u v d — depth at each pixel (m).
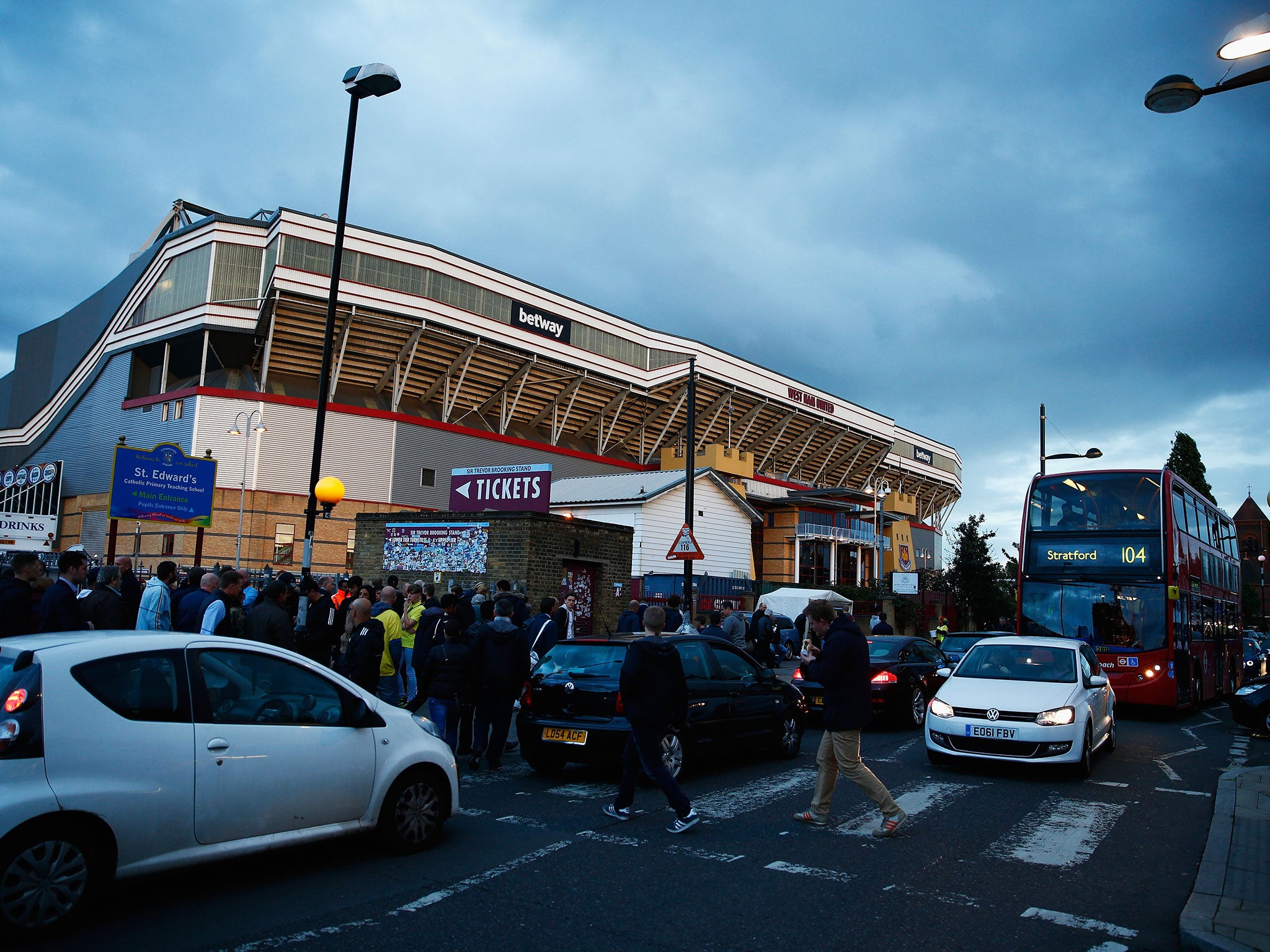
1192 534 18.03
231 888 5.29
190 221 53.66
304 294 39.62
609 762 8.57
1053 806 8.24
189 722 5.02
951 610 54.78
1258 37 6.04
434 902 5.14
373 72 12.74
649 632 7.18
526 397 52.19
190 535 39.12
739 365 61.22
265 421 40.47
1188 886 5.77
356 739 5.82
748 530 36.09
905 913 5.15
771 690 10.50
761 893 5.45
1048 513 17.06
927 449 90.38
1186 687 16.38
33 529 34.75
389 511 43.56
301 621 11.47
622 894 5.38
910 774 9.75
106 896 5.08
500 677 9.38
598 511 31.06
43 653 4.67
